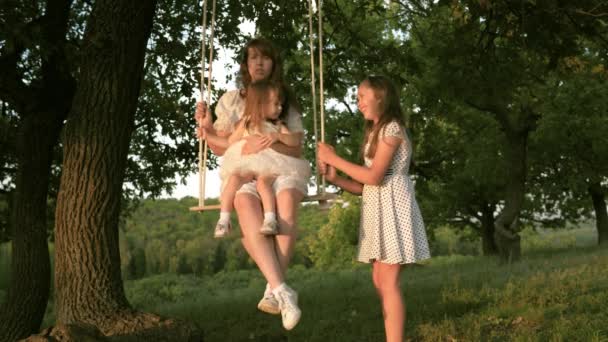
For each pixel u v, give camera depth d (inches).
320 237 1446.9
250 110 135.7
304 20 394.9
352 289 375.6
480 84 432.1
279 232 128.4
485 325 210.2
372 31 605.9
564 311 210.4
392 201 146.3
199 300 473.4
